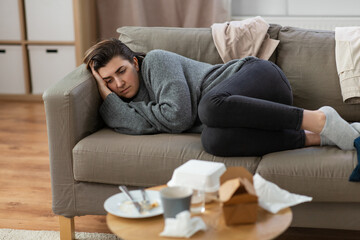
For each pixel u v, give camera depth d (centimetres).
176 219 115
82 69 208
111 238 194
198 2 377
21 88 419
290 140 174
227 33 223
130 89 203
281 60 221
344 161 162
